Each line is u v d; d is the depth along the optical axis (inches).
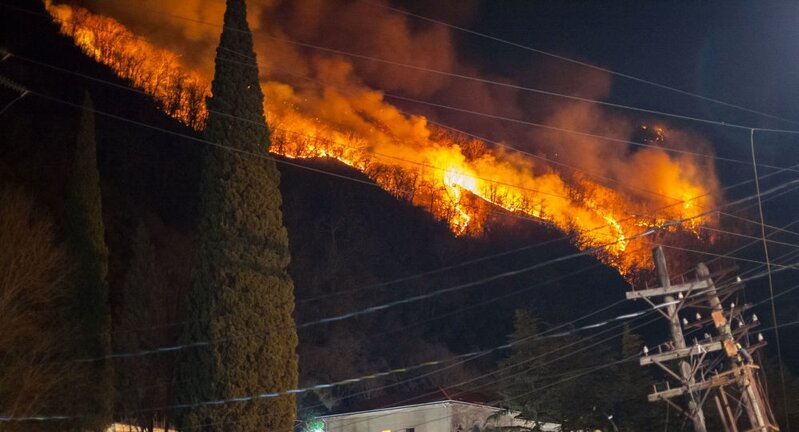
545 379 1720.0
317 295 2847.0
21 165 2294.5
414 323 2898.6
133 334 1648.6
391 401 2105.1
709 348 874.1
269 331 1041.5
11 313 1164.5
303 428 2101.4
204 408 1010.1
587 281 3762.3
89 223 1341.0
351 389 2459.4
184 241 2325.3
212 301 1034.1
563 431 1718.8
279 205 1087.6
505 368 1736.0
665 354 874.1
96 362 1275.8
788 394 1674.5
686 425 1563.7
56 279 1263.5
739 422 1234.0
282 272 1069.8
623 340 1716.3
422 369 2696.9
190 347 1035.3
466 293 3435.0
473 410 1999.3
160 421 1721.2
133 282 1688.0
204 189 1071.0
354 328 2783.0
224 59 1091.9
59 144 2642.7
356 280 3029.0
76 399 1225.4
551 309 3435.0
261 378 1026.7
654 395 872.3
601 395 1684.3
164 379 1646.2
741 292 1105.4
